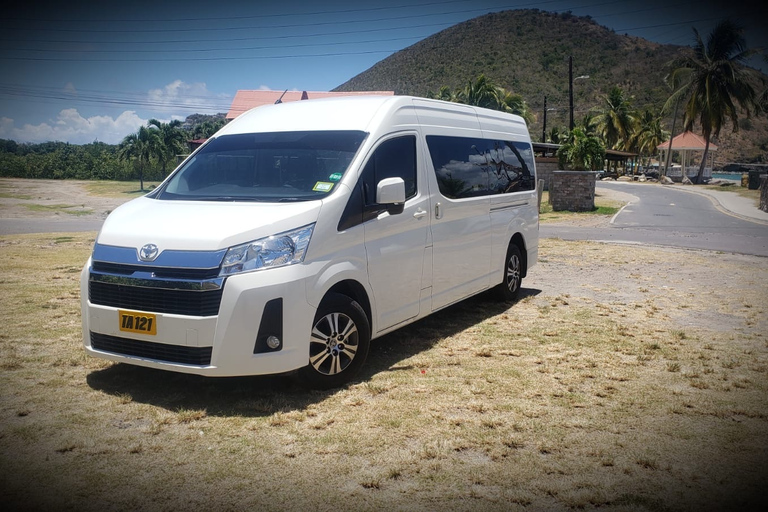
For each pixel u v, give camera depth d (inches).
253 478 132.0
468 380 190.9
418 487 128.7
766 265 418.3
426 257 221.3
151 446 145.9
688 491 128.1
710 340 237.3
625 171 2827.3
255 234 166.1
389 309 204.5
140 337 166.4
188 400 173.6
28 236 581.3
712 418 164.1
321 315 176.6
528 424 159.0
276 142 207.6
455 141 247.0
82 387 182.4
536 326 256.8
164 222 176.4
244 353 160.7
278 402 172.4
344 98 225.6
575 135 914.1
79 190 2037.4
